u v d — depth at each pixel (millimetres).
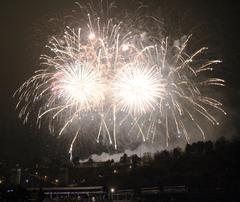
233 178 105125
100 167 134750
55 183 123938
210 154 126500
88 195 91250
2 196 80875
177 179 110625
